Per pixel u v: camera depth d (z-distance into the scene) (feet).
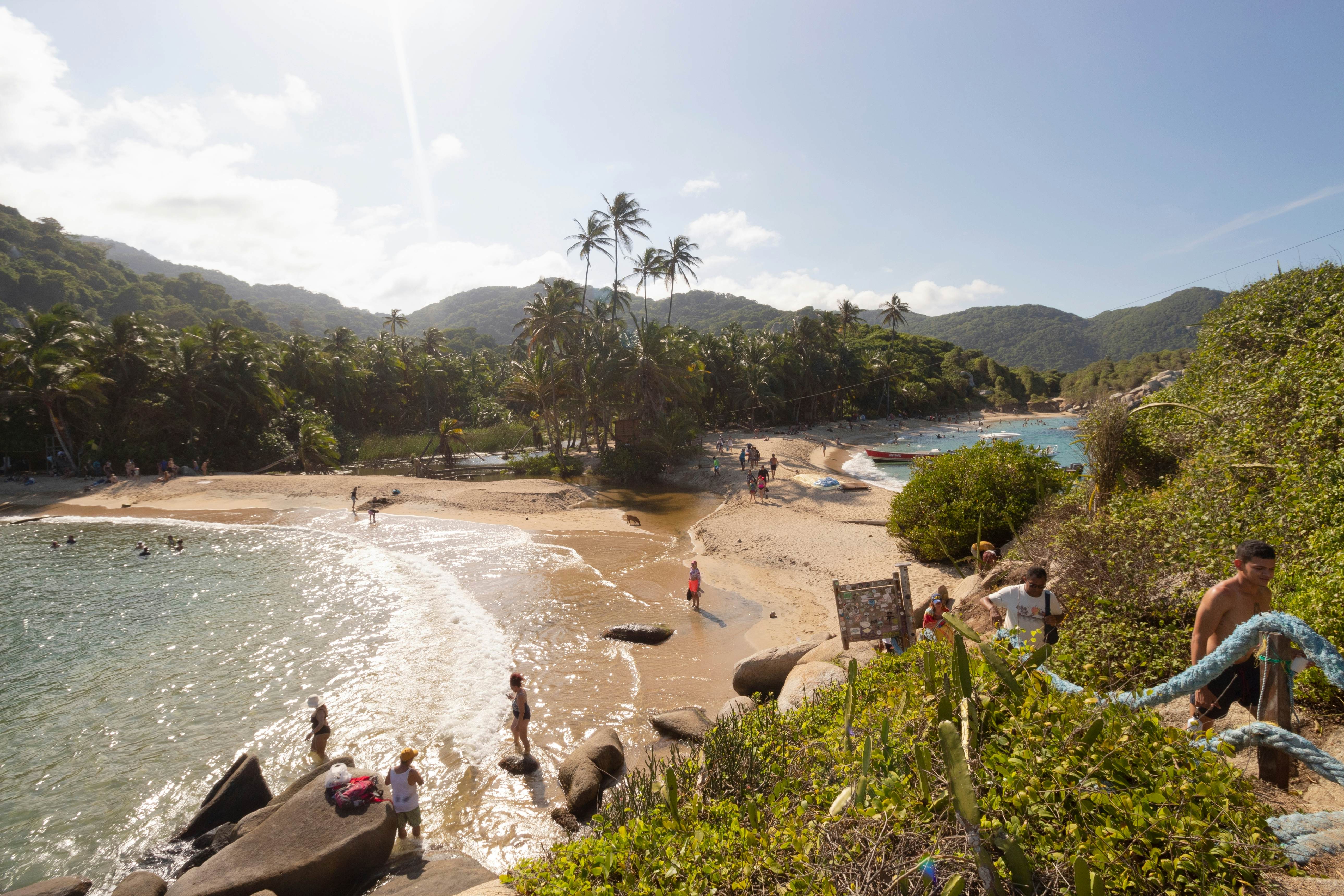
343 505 112.06
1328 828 8.48
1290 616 10.73
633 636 48.93
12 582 70.13
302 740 35.45
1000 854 8.49
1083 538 23.59
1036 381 427.74
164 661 47.06
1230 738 10.53
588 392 151.43
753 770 16.51
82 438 149.28
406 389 267.80
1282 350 38.93
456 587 63.87
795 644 40.01
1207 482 26.12
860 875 9.16
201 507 115.14
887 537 70.08
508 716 37.42
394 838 26.61
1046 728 9.96
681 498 116.78
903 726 12.05
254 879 22.93
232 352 162.81
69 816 29.55
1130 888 8.02
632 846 12.53
